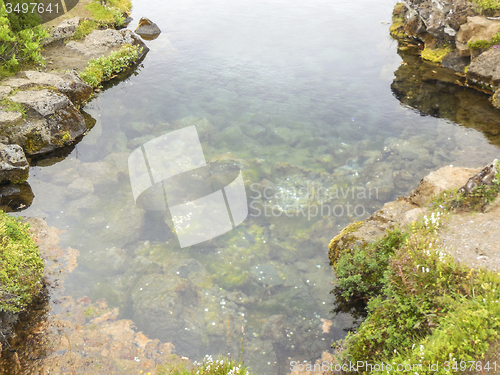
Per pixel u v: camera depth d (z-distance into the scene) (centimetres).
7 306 607
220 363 511
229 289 714
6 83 1193
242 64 1609
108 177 988
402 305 516
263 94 1393
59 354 572
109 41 1689
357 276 640
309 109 1298
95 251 782
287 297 695
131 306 671
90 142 1155
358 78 1491
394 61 1633
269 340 616
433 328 457
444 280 488
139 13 2208
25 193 936
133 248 796
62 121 1134
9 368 545
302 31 1925
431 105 1296
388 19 2073
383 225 715
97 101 1369
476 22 1429
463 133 1124
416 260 536
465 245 551
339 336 616
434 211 645
